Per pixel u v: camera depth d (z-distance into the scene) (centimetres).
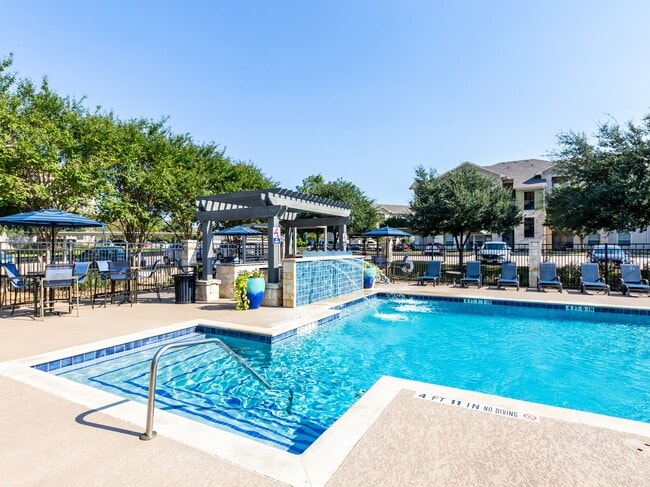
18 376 432
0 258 1084
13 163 1174
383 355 677
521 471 245
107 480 237
